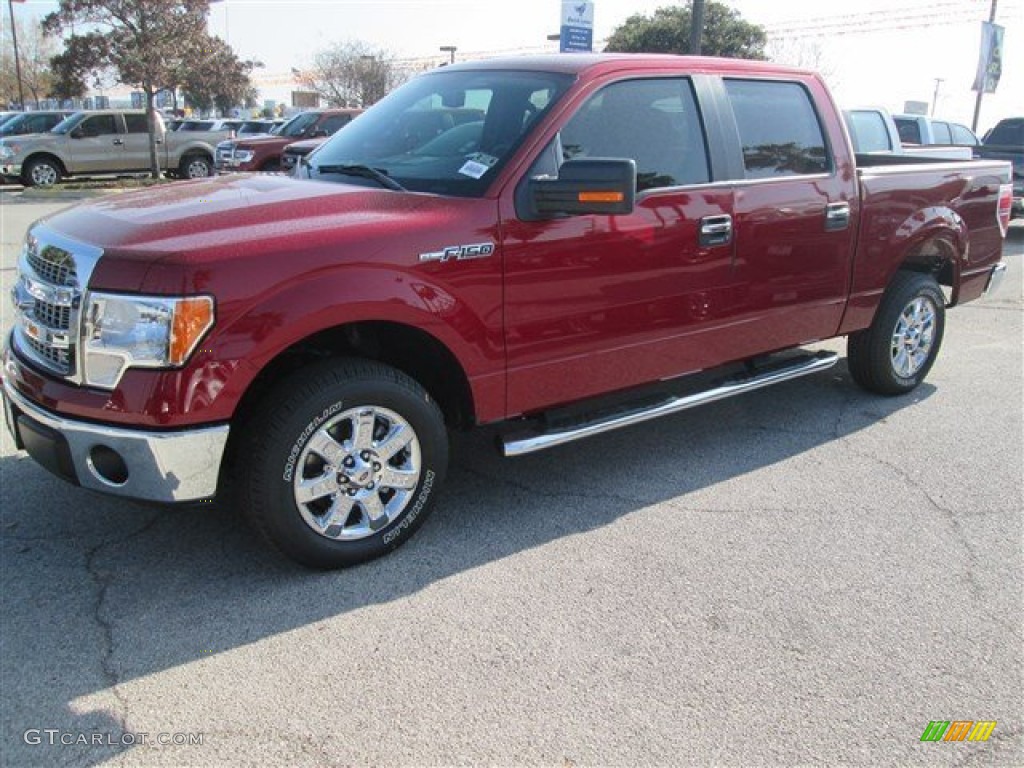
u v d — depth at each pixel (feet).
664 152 13.28
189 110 169.37
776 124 14.90
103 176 76.28
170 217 10.41
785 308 15.30
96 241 9.91
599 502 13.53
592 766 8.00
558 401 12.81
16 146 67.51
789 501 13.67
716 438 16.39
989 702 9.04
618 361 13.21
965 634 10.20
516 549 11.99
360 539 11.28
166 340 9.30
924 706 8.95
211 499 10.02
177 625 10.03
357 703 8.78
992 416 17.75
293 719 8.53
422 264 10.76
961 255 18.57
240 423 10.76
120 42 73.20
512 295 11.66
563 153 12.10
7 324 22.31
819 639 10.03
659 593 10.94
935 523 13.00
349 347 11.71
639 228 12.73
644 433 16.65
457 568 11.45
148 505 9.97
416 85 14.76
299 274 9.89
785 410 18.06
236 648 9.63
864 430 16.88
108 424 9.64
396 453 11.39
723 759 8.13
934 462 15.31
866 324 17.19
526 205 11.60
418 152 12.84
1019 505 13.65
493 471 14.66
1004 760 8.22
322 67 153.48
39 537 11.91
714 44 99.96
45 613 10.18
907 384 18.71
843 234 15.80
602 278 12.49
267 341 9.73
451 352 11.34
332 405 10.47
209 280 9.40
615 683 9.16
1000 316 27.68
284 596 10.68
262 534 10.64
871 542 12.38
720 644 9.89
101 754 8.03
